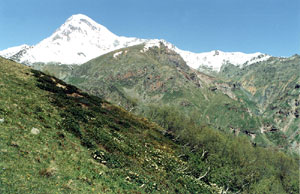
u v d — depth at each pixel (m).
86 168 27.55
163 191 34.84
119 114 78.50
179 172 51.19
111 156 35.06
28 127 29.31
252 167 101.31
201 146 107.06
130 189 28.78
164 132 107.50
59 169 24.16
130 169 35.28
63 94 56.53
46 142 28.03
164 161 51.97
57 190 20.55
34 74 62.75
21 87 44.19
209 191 50.72
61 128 34.94
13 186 18.25
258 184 87.81
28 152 23.91
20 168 20.95
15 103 34.62
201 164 74.69
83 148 32.69
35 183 19.97
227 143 114.25
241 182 81.44
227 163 93.31
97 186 25.06
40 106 38.62
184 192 41.19
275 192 91.88
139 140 57.66
